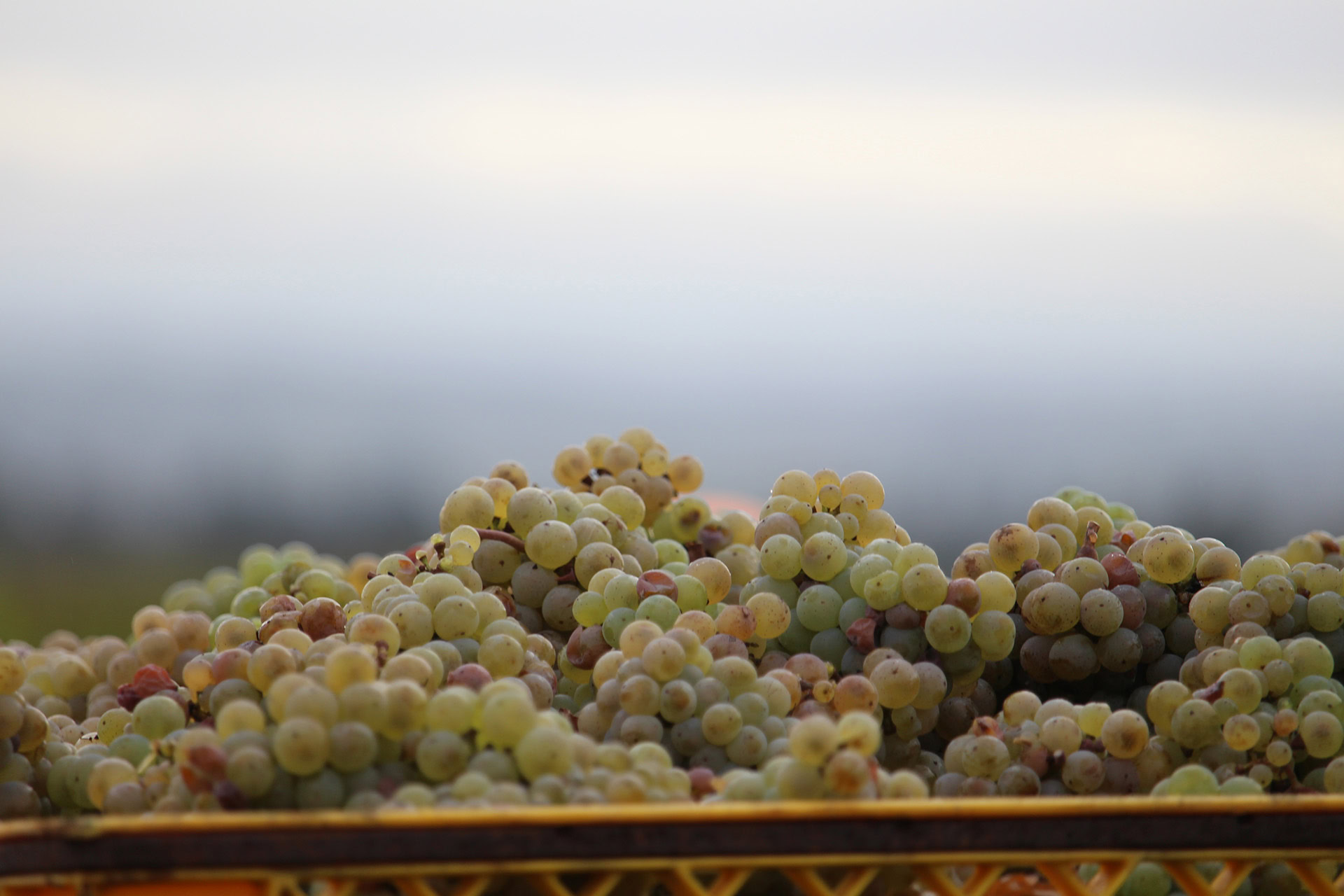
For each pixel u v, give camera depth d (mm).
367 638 672
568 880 606
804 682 698
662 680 672
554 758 626
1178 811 611
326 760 626
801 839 597
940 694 700
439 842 586
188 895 585
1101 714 684
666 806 597
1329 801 616
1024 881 664
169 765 652
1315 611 708
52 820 584
